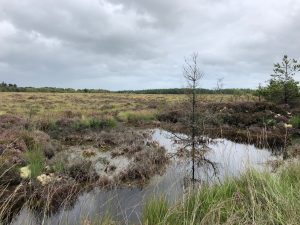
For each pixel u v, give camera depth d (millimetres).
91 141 17094
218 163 9906
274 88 27047
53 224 6156
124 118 26484
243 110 25141
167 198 5855
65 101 46438
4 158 9734
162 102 43719
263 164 8125
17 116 22250
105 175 10180
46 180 8531
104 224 4934
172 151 14055
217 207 4426
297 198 4660
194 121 12672
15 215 6469
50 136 17656
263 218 4246
